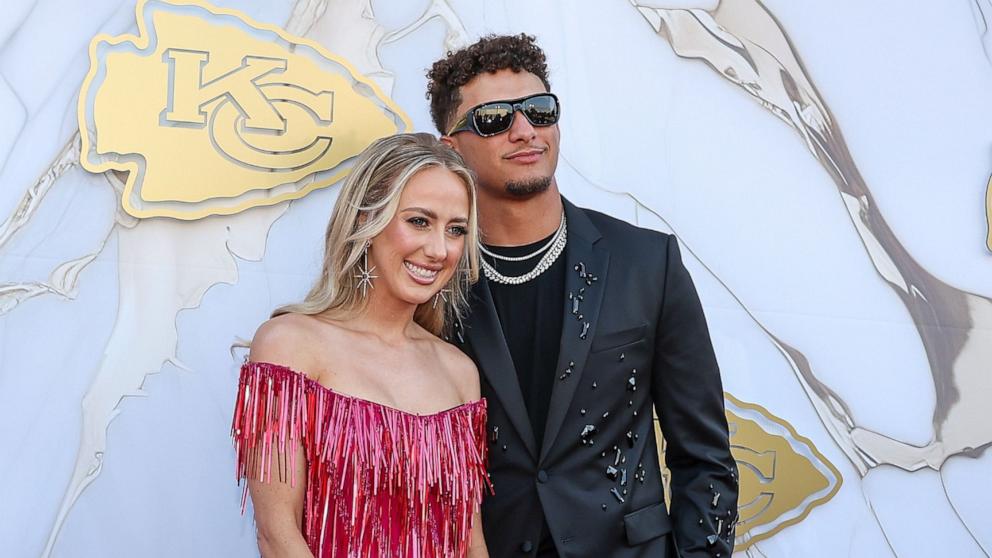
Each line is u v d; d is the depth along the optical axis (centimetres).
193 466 239
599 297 219
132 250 238
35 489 226
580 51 280
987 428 305
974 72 313
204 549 239
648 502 219
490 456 217
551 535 211
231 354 244
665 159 285
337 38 258
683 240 284
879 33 306
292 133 252
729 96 291
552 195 224
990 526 303
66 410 230
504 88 220
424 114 265
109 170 236
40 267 230
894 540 294
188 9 244
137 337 236
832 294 296
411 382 206
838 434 292
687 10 290
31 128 232
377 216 204
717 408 225
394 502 197
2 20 231
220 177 245
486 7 272
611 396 217
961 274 308
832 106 301
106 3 239
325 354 200
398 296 205
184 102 242
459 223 207
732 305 287
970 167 311
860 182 301
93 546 230
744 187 291
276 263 249
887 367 298
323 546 192
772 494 284
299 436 192
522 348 222
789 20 299
